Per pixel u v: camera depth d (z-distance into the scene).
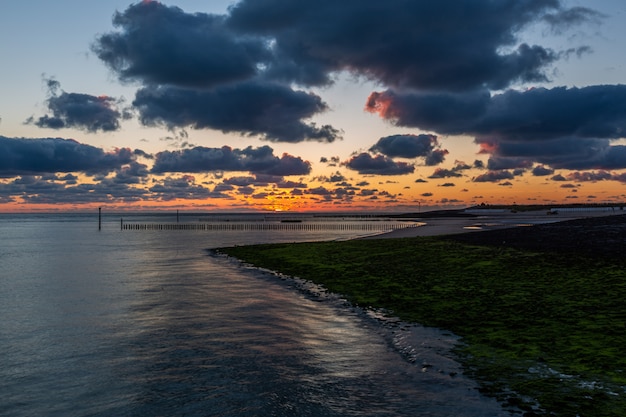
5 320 16.81
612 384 9.62
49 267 34.28
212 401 9.45
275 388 10.12
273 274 29.39
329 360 12.09
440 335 14.17
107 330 15.29
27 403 9.43
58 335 14.67
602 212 166.00
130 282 26.23
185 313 17.91
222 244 61.28
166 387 10.23
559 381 9.91
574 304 16.33
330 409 9.02
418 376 10.75
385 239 47.03
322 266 30.81
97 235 90.06
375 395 9.68
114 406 9.25
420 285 22.05
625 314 14.71
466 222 121.12
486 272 23.70
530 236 38.09
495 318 15.47
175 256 43.00
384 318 16.77
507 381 10.10
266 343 13.70
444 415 8.62
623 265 21.78
